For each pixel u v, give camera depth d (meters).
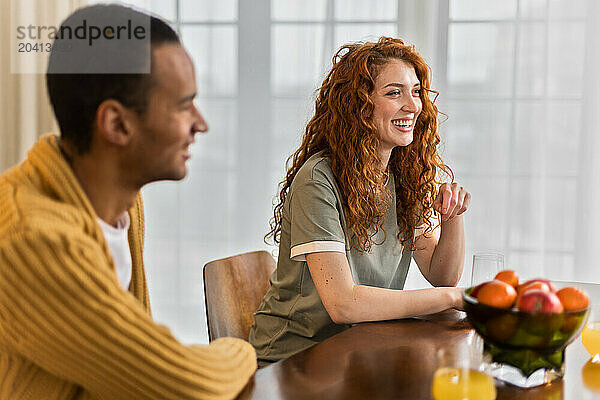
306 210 1.73
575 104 2.85
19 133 3.10
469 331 1.55
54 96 1.09
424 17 2.92
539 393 1.20
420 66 1.89
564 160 2.88
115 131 1.09
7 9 3.05
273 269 2.09
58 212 1.04
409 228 1.97
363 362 1.33
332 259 1.68
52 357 1.06
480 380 1.11
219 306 1.90
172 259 3.22
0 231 1.01
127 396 1.10
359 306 1.63
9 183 1.10
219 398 1.12
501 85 2.90
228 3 3.08
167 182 3.19
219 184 3.17
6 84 3.09
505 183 2.93
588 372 1.31
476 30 2.91
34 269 0.99
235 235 3.18
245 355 1.25
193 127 1.16
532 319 1.16
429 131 1.96
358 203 1.80
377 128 1.83
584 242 2.88
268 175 3.12
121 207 1.20
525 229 2.92
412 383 1.22
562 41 2.83
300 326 1.82
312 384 1.22
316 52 3.03
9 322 1.04
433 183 1.99
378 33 2.97
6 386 1.12
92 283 1.02
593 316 1.38
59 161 1.09
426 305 1.65
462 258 2.03
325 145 1.91
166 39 1.11
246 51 3.08
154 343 1.06
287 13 3.04
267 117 3.10
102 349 1.04
